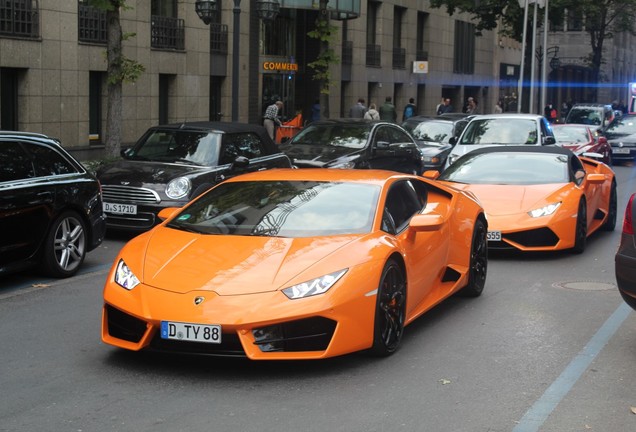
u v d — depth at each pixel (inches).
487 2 1630.2
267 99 1339.8
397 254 260.1
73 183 375.9
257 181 296.2
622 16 2197.3
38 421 199.5
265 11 838.5
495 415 205.8
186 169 491.2
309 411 207.0
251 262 239.8
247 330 222.7
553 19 1700.3
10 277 375.9
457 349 264.7
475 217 336.2
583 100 3056.1
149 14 1052.5
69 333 280.7
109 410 207.0
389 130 723.4
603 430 196.7
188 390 221.9
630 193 820.6
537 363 250.5
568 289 361.4
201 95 1165.7
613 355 259.9
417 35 1881.2
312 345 229.8
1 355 254.7
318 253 243.0
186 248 251.9
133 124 1045.8
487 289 359.9
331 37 1074.1
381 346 247.1
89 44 962.1
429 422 200.4
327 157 639.8
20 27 866.8
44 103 904.9
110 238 495.8
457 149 714.8
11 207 340.5
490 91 2340.1
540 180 463.2
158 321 225.9
